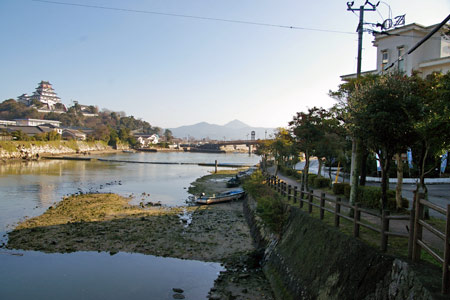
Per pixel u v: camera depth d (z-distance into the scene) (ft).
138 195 113.91
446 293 17.19
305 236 39.01
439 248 27.35
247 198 97.50
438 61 84.53
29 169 196.24
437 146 37.50
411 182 87.61
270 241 51.57
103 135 484.74
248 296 36.94
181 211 86.94
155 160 326.44
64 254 51.11
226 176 186.70
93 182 146.30
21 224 67.72
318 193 71.41
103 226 67.10
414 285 19.38
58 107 619.67
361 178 71.82
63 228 64.85
